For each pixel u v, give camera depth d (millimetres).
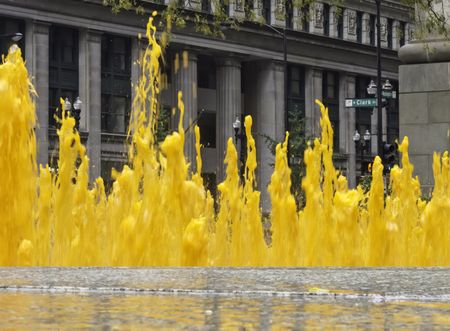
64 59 97938
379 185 19078
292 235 18859
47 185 16812
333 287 9055
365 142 106750
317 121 124062
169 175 16453
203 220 15633
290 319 6574
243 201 19250
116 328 5945
